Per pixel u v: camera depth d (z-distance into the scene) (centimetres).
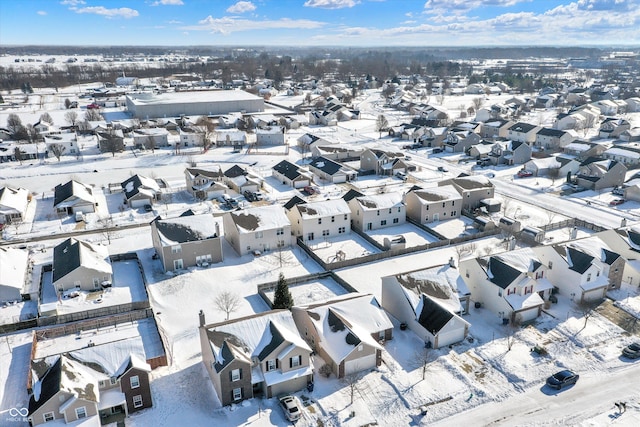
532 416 4009
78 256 6053
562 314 5497
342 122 18325
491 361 4700
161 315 5509
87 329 5166
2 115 18612
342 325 4706
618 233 6438
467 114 19475
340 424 3947
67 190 8794
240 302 5806
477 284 5706
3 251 6288
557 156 11475
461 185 8750
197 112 18875
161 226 6638
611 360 4697
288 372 4303
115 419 3972
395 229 8012
